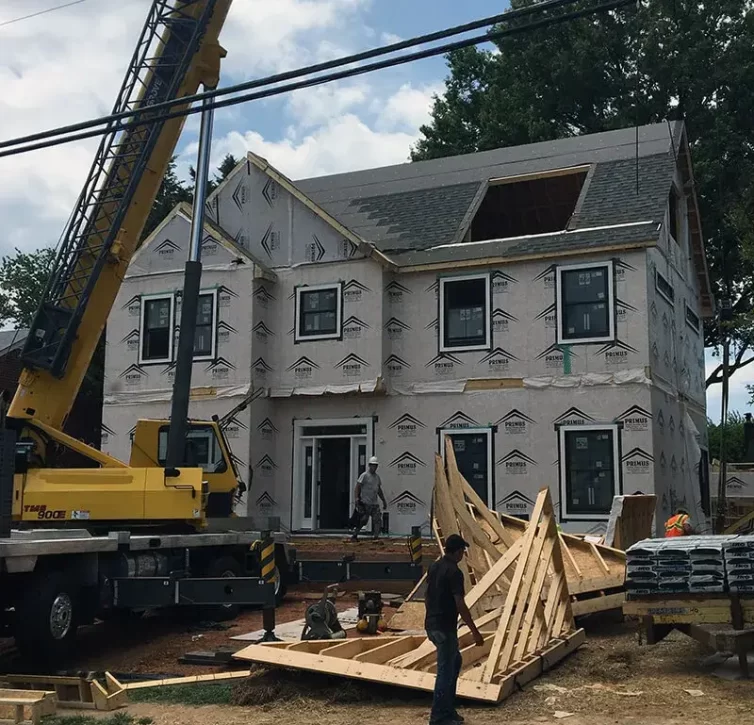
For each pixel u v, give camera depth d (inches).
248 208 923.4
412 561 558.9
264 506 869.8
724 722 284.0
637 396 758.5
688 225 983.0
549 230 1019.3
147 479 472.7
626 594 375.6
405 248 874.8
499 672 330.6
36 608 390.6
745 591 354.6
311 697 328.8
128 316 934.4
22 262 1567.4
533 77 1389.0
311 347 874.8
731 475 1155.3
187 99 359.3
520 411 798.5
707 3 1288.1
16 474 456.4
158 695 347.9
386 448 845.8
